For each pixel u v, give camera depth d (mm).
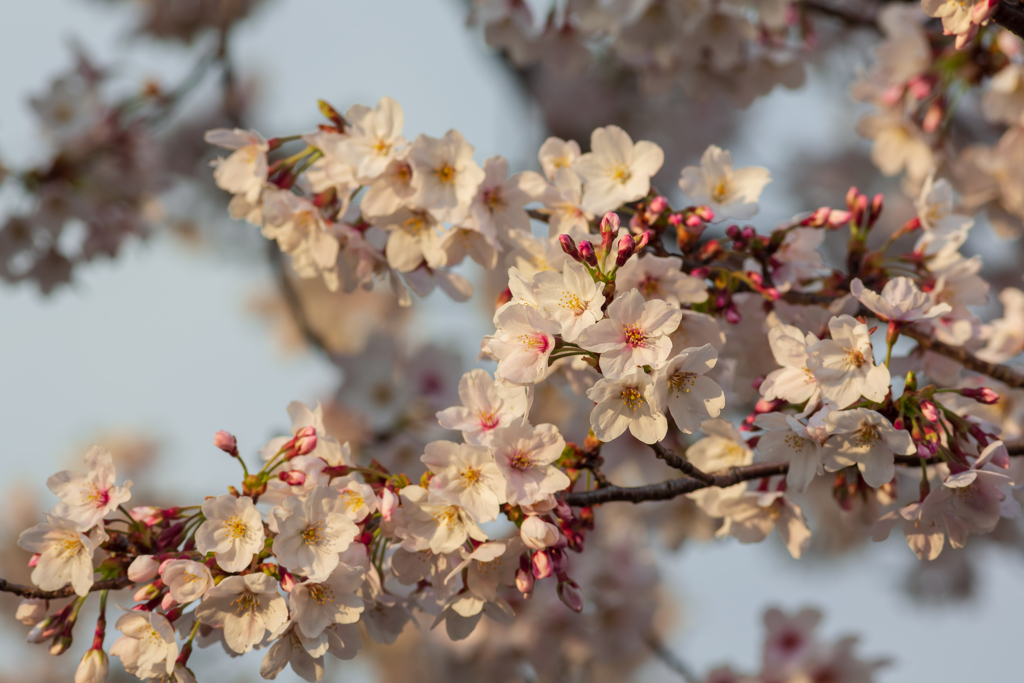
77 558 2693
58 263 6043
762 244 3352
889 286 2842
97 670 2684
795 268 3439
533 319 2480
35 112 6414
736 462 3334
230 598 2553
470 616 2844
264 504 2887
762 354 3545
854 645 4992
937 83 4621
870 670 4961
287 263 7848
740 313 3461
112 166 6605
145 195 6820
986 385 3490
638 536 5883
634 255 3012
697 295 3127
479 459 2572
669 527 5891
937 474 3176
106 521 2746
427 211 3408
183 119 8930
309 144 3432
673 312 2463
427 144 3262
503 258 3842
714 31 5070
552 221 3416
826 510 7941
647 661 6254
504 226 3398
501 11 5168
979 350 4082
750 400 3738
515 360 2512
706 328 3107
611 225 2605
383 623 2986
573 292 2561
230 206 3582
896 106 4734
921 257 3570
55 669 8328
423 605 3027
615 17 4996
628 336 2488
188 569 2516
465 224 3264
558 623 5652
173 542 2773
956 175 4805
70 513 2719
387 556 2982
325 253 3502
